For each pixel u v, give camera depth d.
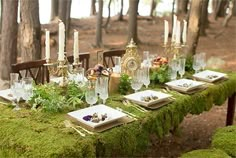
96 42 9.12
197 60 3.17
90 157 1.64
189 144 3.39
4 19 4.70
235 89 3.09
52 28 10.29
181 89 2.57
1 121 1.82
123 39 10.38
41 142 1.59
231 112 3.39
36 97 2.09
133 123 1.92
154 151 3.18
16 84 2.06
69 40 9.27
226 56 8.23
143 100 2.25
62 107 2.04
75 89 2.24
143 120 1.99
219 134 2.49
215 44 9.69
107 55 3.56
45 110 1.99
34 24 4.22
